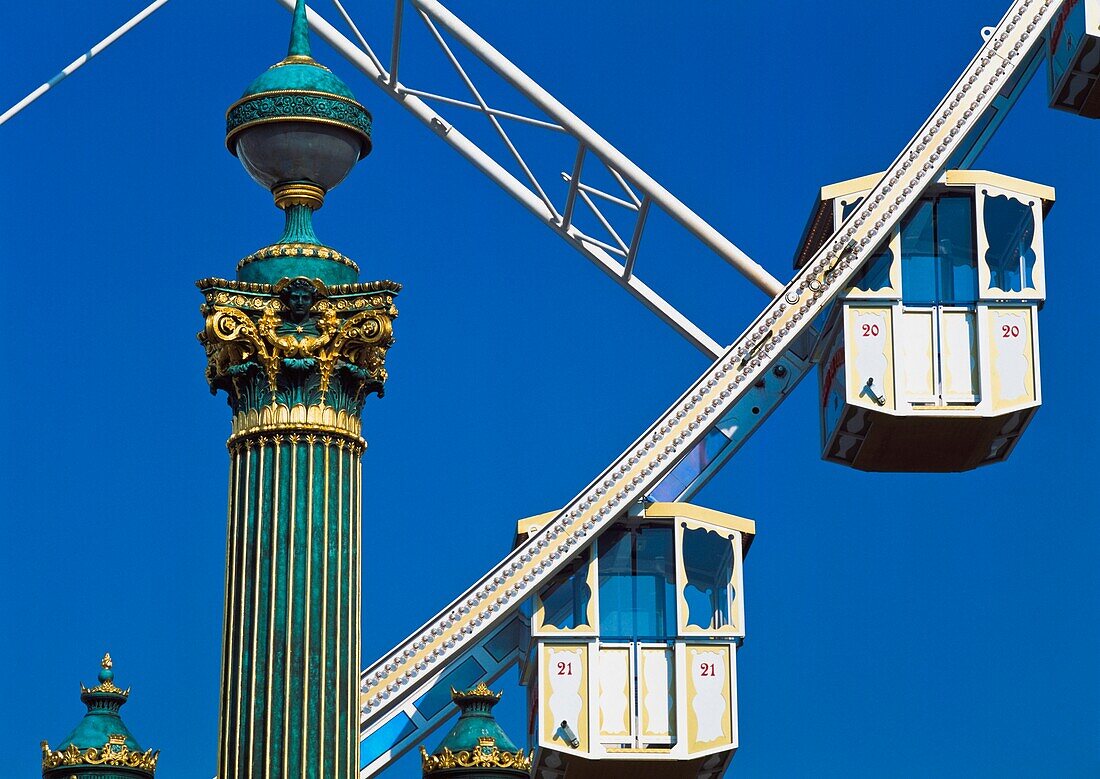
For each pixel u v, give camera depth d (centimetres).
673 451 5206
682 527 5278
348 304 3031
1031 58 5347
